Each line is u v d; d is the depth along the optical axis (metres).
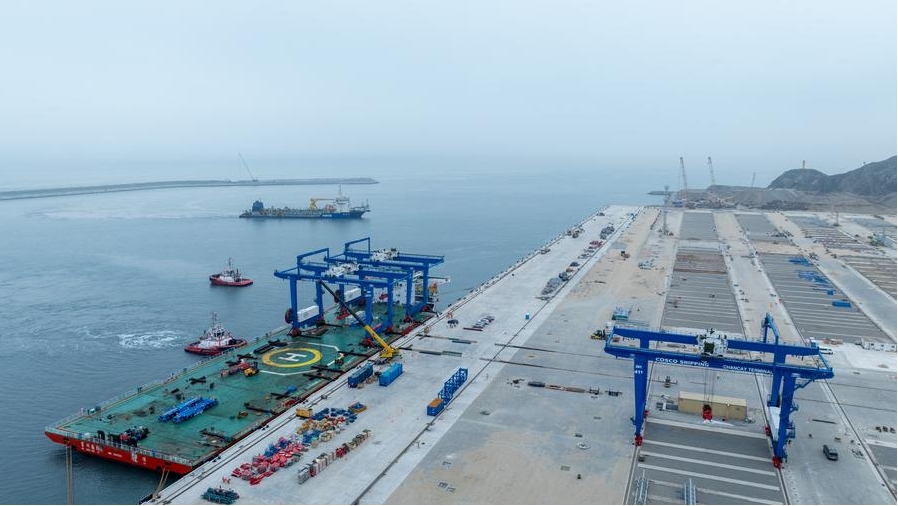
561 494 49.25
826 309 109.38
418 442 58.41
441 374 77.31
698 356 57.44
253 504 47.75
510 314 106.25
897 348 86.81
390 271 106.06
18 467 61.47
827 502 48.56
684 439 59.31
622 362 81.75
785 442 56.25
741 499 48.91
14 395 80.69
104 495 54.97
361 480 51.50
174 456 56.00
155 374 87.81
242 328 110.19
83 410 67.19
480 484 50.72
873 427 62.59
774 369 54.97
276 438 59.72
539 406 67.12
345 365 80.88
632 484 50.97
